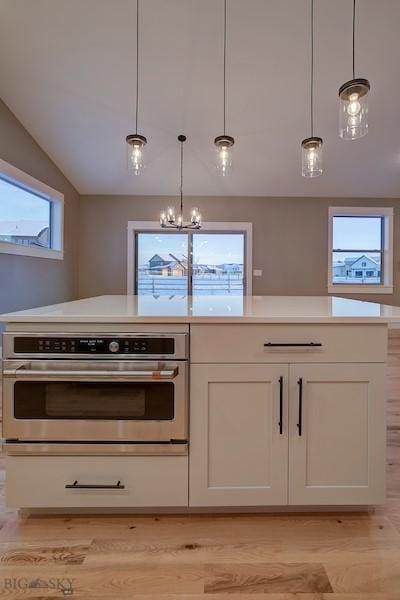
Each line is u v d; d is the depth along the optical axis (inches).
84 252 235.1
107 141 179.9
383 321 52.4
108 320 51.7
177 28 116.4
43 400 52.6
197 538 51.6
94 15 112.7
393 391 118.8
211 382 53.0
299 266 237.8
